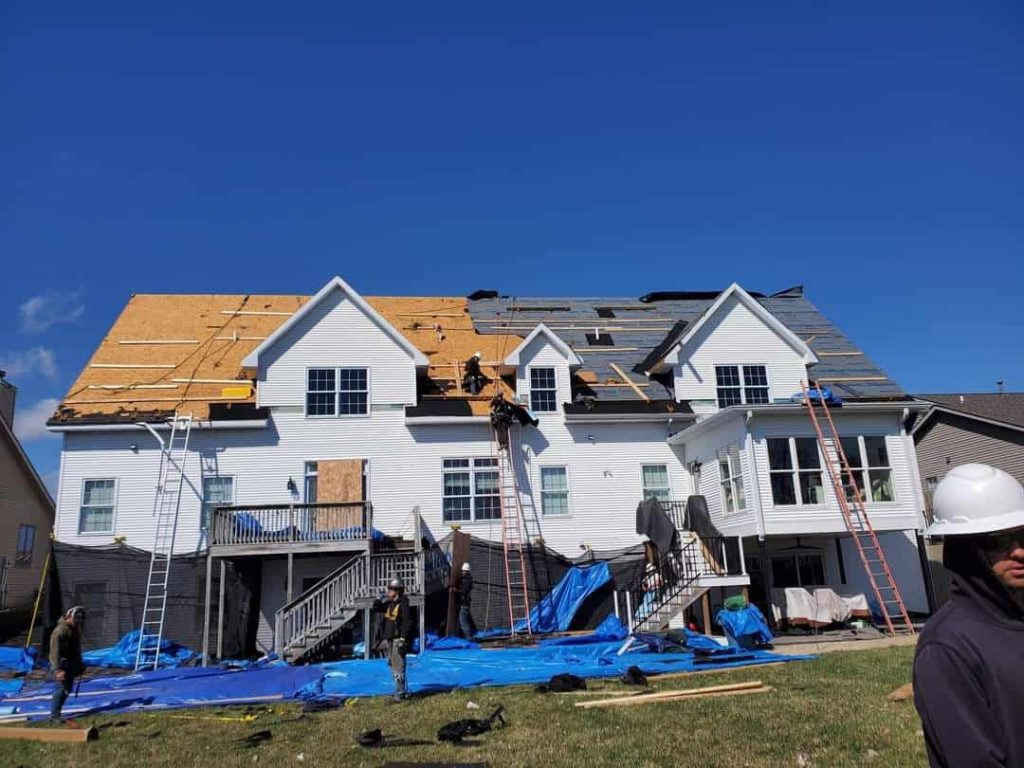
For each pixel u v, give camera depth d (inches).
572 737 358.6
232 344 1006.4
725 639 733.3
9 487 1226.0
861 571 909.8
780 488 801.6
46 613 794.8
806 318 1164.5
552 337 971.3
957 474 105.7
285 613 713.0
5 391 1238.9
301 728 411.5
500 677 547.8
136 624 808.3
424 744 359.3
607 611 874.1
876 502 814.5
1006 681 90.9
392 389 936.3
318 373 928.9
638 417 950.4
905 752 312.3
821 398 823.7
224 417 882.8
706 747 332.8
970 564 99.5
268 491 881.5
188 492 864.9
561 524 921.5
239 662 727.1
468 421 924.0
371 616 739.4
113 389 908.6
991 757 88.2
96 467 857.5
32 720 463.8
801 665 557.6
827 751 319.0
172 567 828.0
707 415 970.1
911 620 861.8
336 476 893.8
